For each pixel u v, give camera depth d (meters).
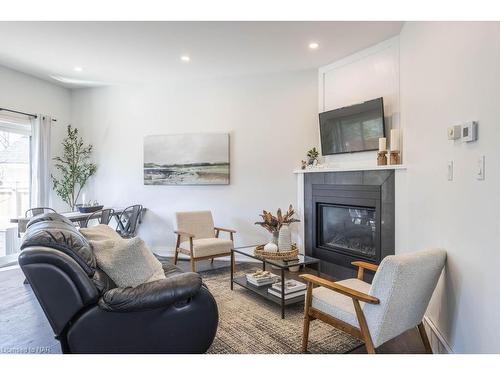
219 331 2.45
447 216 2.02
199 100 4.90
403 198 3.04
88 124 5.34
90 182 5.34
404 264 1.65
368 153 3.76
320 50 3.78
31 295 3.23
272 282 3.17
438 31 2.21
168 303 1.81
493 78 1.50
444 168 2.08
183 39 3.43
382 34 3.36
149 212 5.11
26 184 4.78
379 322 1.72
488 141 1.54
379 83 3.61
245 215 4.75
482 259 1.59
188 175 4.91
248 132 4.73
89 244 2.15
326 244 4.11
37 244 1.75
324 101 4.32
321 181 4.03
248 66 4.32
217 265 4.47
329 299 2.05
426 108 2.45
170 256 4.99
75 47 3.64
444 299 2.07
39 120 4.72
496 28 1.47
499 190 1.44
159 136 5.00
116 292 1.77
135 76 4.70
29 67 4.34
